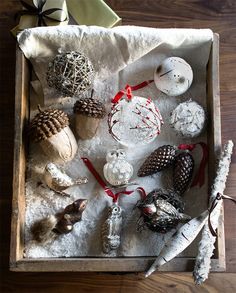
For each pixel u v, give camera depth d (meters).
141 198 0.64
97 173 0.65
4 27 0.71
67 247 0.63
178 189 0.63
